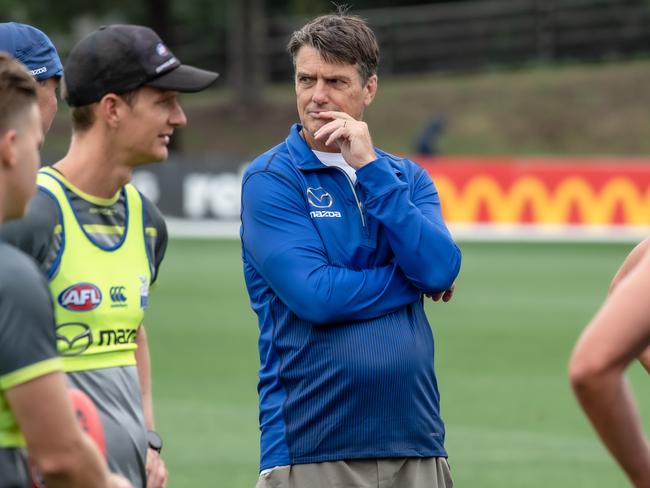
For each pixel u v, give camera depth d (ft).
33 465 36.88
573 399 119.34
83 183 46.83
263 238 53.16
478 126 390.42
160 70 46.75
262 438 53.72
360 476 51.96
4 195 35.53
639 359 42.19
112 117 46.70
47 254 45.47
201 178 265.95
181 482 90.02
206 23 475.31
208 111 414.62
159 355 142.61
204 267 221.87
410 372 52.37
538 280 202.80
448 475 55.16
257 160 55.11
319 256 52.65
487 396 120.67
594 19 442.91
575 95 402.72
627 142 378.12
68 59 47.42
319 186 53.98
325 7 476.95
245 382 127.65
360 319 52.26
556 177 248.11
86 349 46.09
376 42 55.26
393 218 52.26
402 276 53.11
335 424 51.80
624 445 31.71
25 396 34.47
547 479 91.20
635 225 242.99
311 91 53.93
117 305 46.93
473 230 254.06
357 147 52.70
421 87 421.18
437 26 457.68
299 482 52.03
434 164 257.34
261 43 457.68
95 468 35.68
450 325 162.61
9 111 35.06
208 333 157.07
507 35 451.12
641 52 439.22
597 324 31.42
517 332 156.66
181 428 107.76
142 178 270.05
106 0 393.09
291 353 52.70
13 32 51.80
